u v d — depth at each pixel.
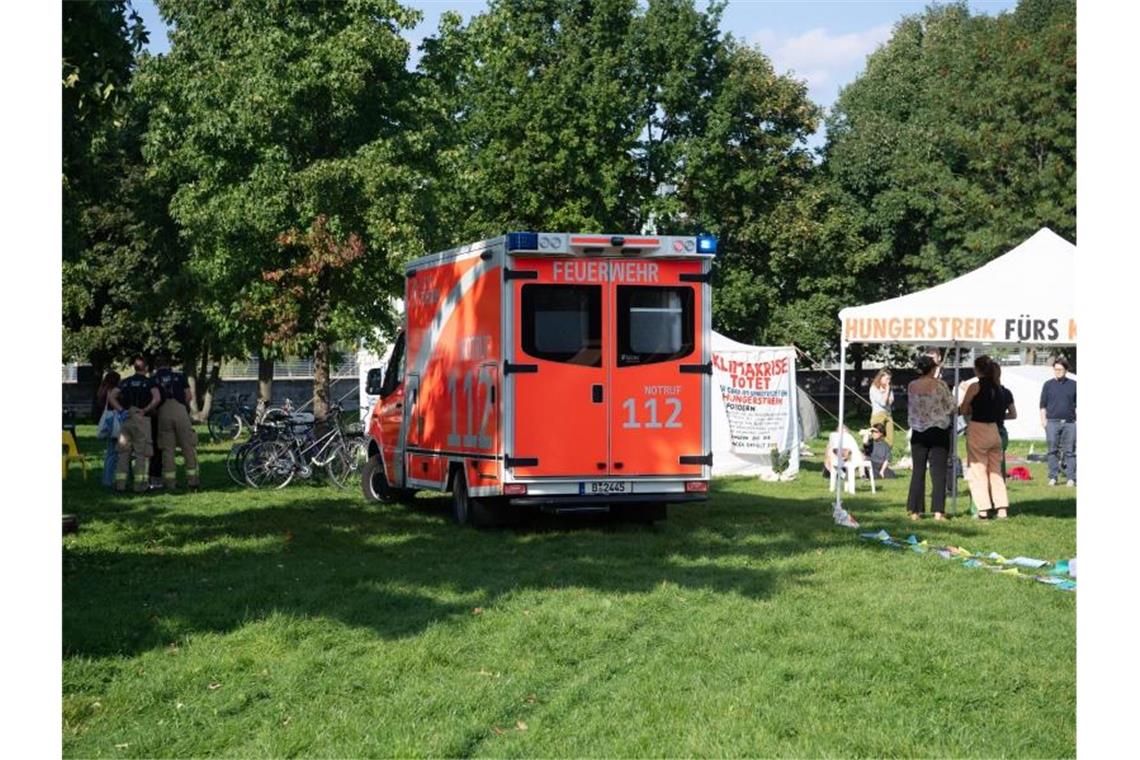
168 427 19.33
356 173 25.27
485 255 14.10
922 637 8.50
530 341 13.69
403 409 16.77
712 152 43.66
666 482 13.99
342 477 20.05
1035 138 42.59
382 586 10.46
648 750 6.11
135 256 40.03
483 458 14.13
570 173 40.91
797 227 45.62
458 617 9.20
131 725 6.62
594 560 12.08
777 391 22.19
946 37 54.81
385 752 6.12
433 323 15.80
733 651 8.14
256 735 6.44
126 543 13.22
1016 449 29.97
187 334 41.94
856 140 50.66
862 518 15.60
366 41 25.56
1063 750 6.16
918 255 49.94
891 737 6.28
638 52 44.25
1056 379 20.88
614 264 13.87
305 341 26.72
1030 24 48.19
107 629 8.66
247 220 25.86
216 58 27.03
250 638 8.52
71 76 10.00
